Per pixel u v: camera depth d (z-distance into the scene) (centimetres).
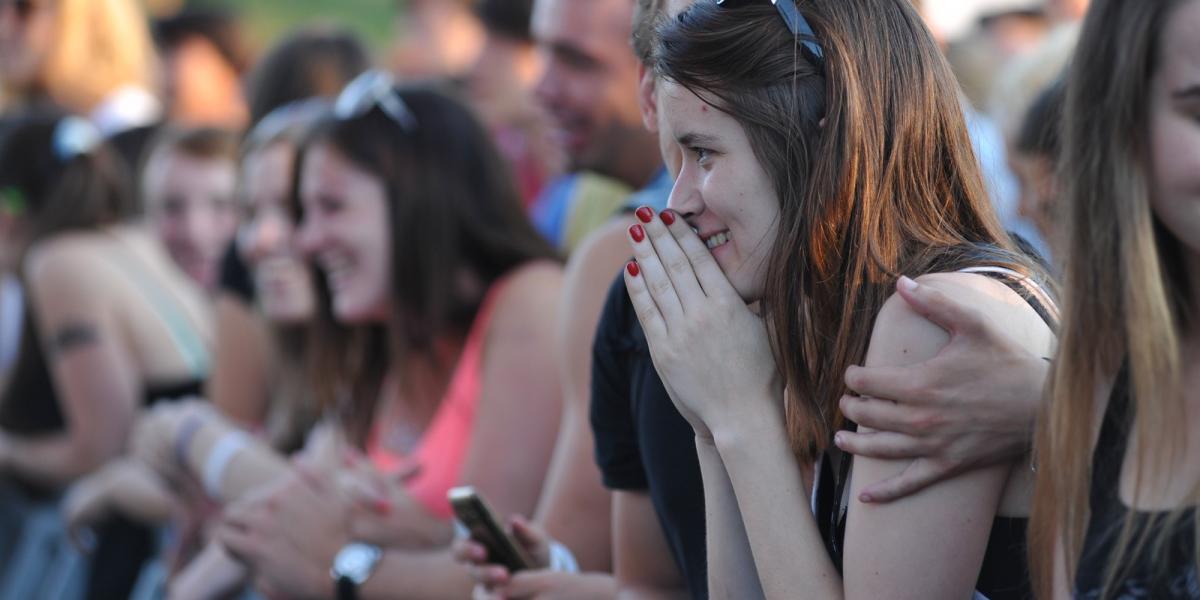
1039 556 436
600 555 715
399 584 799
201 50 1577
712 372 502
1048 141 724
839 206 477
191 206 1309
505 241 867
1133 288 407
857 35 483
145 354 1277
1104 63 413
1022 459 465
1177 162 393
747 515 493
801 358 486
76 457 1252
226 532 819
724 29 480
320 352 941
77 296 1249
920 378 450
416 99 886
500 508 813
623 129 880
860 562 464
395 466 889
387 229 871
